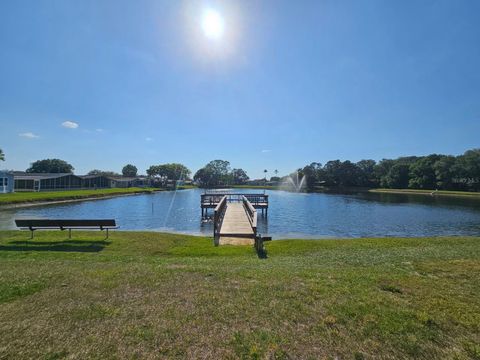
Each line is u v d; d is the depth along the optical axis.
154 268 5.70
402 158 91.19
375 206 32.28
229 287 4.48
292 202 38.00
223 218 15.96
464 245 9.86
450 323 3.44
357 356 2.78
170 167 90.56
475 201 40.62
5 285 4.43
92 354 2.71
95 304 3.77
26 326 3.19
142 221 20.22
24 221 10.09
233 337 3.03
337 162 86.69
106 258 7.28
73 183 48.38
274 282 4.75
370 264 6.67
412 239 11.23
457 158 66.38
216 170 107.06
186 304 3.80
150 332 3.09
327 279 5.00
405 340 3.05
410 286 4.71
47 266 5.93
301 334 3.12
